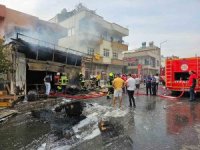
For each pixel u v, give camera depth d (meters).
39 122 8.81
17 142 6.40
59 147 5.92
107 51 39.44
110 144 6.05
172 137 6.61
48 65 19.09
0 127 8.11
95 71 36.28
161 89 27.97
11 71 14.05
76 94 19.25
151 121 8.74
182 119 9.11
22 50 16.56
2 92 13.36
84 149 5.71
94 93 20.14
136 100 15.81
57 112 9.88
